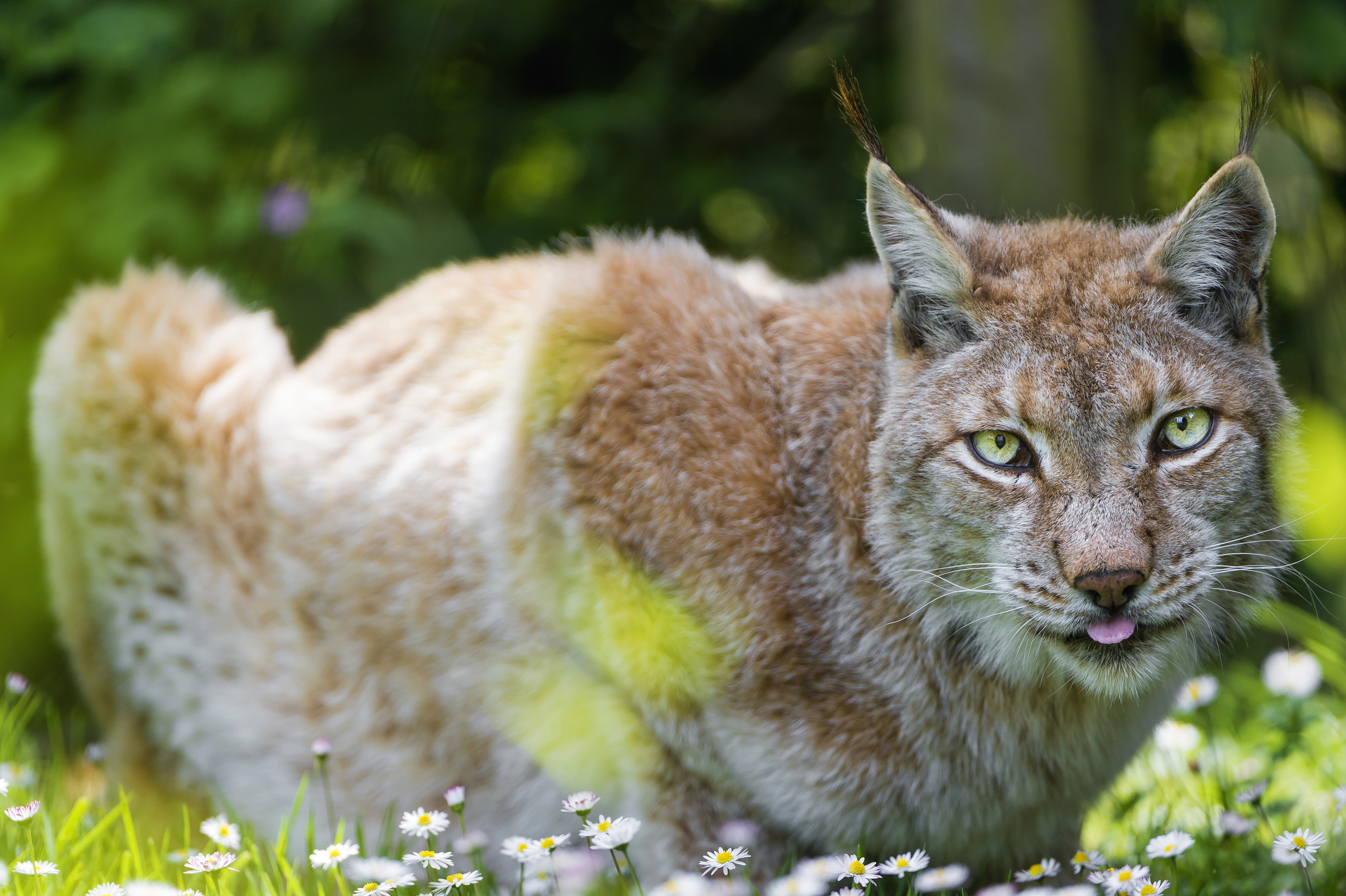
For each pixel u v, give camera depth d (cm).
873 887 621
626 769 650
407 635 724
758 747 621
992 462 582
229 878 607
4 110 1116
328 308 1155
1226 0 1048
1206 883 631
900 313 604
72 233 1119
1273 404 595
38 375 838
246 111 1109
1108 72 1089
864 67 1279
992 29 1035
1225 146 1213
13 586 1072
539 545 653
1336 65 1058
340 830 613
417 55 1216
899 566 605
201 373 800
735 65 1353
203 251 1129
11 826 634
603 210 1272
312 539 759
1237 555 597
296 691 766
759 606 621
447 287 786
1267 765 765
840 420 634
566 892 634
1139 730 641
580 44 1332
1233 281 592
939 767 616
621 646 629
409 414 745
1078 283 593
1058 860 664
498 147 1270
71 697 1058
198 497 794
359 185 1230
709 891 582
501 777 704
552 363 648
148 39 1088
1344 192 1239
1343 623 1077
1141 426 566
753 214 1340
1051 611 564
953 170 1048
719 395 638
